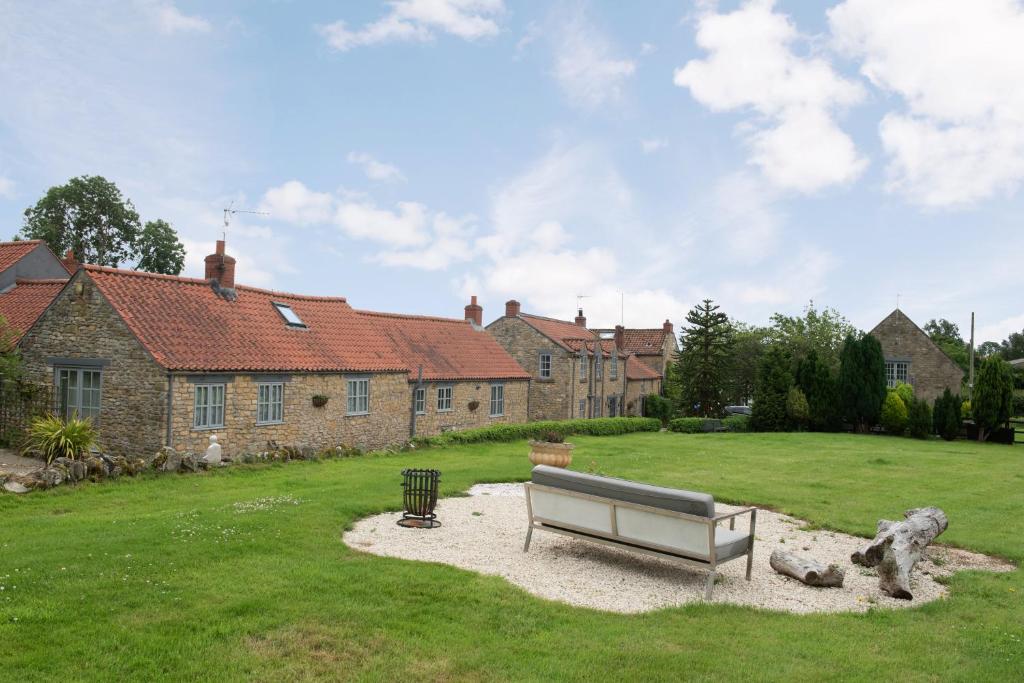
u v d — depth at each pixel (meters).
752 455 25.59
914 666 6.61
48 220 49.53
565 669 6.27
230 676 5.89
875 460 24.50
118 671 5.85
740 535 9.45
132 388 19.64
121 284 21.02
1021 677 6.43
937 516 10.49
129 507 13.16
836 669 6.48
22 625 6.56
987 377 35.91
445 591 8.12
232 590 7.79
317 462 20.55
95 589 7.60
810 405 39.84
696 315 50.09
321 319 27.27
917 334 47.34
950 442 35.50
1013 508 15.55
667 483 17.77
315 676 5.98
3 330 21.36
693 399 50.00
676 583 9.20
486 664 6.31
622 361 51.09
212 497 14.05
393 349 28.89
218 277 24.17
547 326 45.41
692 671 6.32
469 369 34.28
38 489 14.16
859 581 9.66
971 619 8.08
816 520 13.54
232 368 20.72
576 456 23.39
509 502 14.02
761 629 7.49
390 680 5.96
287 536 10.25
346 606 7.48
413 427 30.08
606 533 9.61
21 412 21.19
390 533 11.07
